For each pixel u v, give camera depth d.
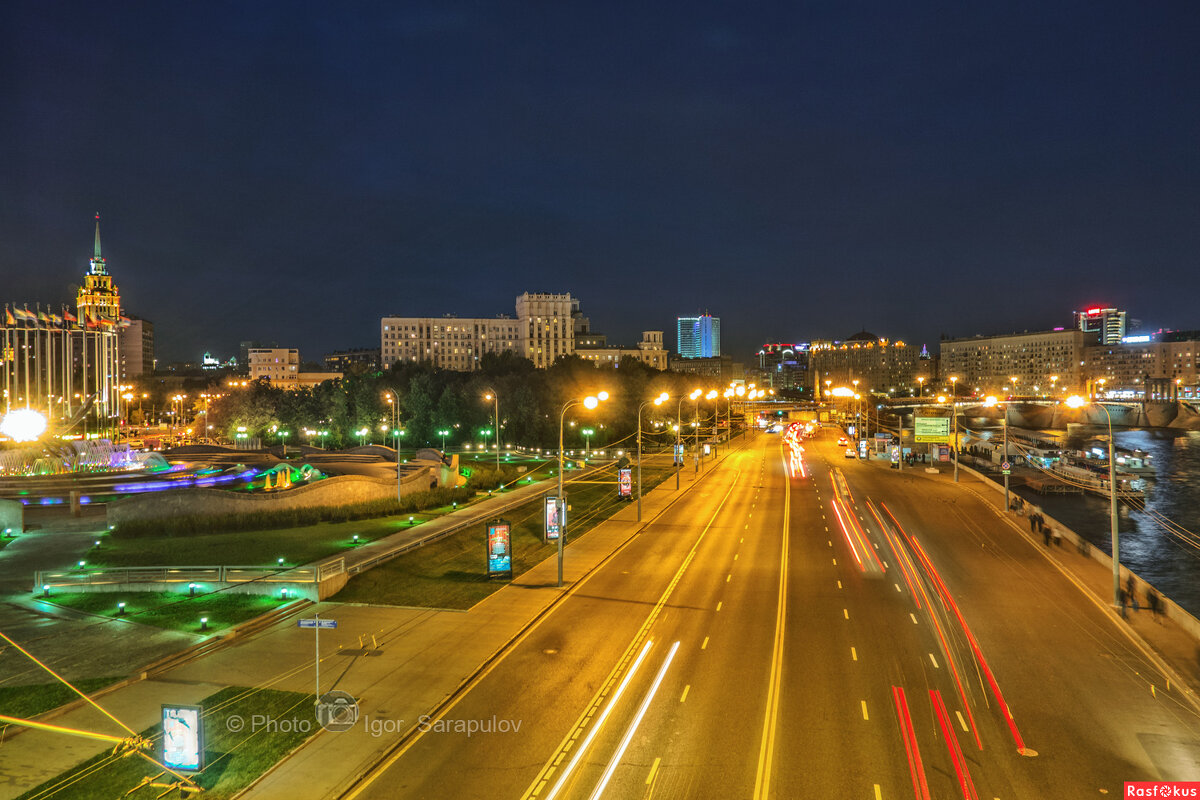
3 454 67.56
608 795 20.20
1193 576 65.81
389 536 53.16
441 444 128.00
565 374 153.50
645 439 145.88
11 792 20.22
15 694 26.55
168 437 151.38
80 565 43.97
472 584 42.28
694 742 23.20
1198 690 27.67
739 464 112.44
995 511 69.38
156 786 20.58
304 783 20.80
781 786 20.64
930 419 108.62
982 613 37.19
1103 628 34.97
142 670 28.64
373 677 28.36
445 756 22.33
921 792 20.34
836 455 127.31
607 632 33.94
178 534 53.47
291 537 52.84
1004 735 23.80
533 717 24.98
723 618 36.09
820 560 48.75
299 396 145.00
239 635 33.12
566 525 61.06
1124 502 104.00
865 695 26.83
